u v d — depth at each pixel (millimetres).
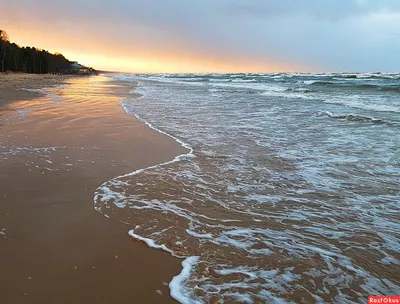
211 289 2484
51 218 3539
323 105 14711
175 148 6629
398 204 3986
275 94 22016
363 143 7113
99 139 7168
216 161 5754
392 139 7480
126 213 3693
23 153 5871
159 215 3658
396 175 5000
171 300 2361
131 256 2879
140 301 2348
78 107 12766
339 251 3006
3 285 2471
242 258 2883
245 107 13906
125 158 5816
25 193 4160
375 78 42281
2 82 30219
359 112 12148
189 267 2740
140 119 10180
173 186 4531
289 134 8133
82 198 4066
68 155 5848
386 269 2740
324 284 2559
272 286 2527
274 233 3320
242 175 5027
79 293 2410
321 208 3893
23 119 9453
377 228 3422
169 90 26922
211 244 3096
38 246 2998
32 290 2426
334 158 5961
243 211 3805
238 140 7430
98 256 2867
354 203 4027
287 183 4699
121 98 17984
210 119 10492
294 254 2951
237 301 2363
